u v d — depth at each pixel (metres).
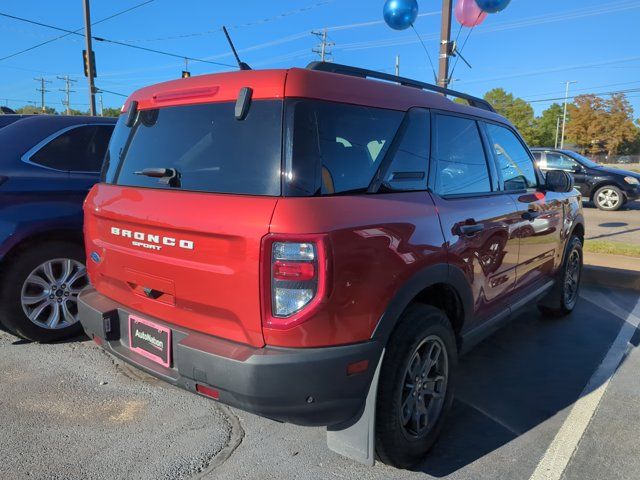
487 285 3.53
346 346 2.36
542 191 4.67
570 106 66.38
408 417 2.77
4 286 4.12
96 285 3.25
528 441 3.15
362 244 2.39
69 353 4.27
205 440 3.08
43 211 4.20
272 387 2.25
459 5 8.02
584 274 7.04
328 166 2.46
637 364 4.31
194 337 2.52
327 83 2.59
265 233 2.24
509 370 4.18
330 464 2.87
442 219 2.97
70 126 4.67
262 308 2.28
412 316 2.72
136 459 2.87
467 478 2.78
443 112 3.35
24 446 2.96
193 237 2.48
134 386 3.74
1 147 4.25
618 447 3.09
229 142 2.54
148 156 2.94
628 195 15.46
